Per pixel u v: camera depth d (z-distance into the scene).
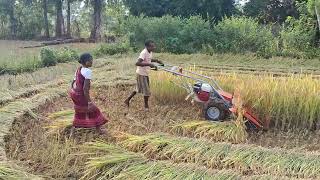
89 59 5.36
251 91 6.14
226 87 6.83
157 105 7.10
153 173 4.42
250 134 5.75
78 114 5.48
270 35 14.51
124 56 14.11
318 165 4.59
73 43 21.81
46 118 6.35
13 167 4.48
